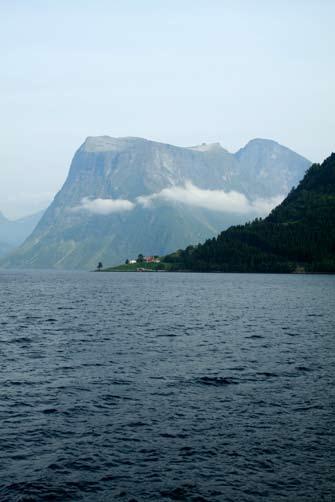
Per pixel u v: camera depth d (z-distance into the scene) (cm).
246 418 3653
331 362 5619
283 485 2672
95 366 5338
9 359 5694
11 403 3978
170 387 4478
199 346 6675
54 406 3912
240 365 5428
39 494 2588
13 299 15762
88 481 2725
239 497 2556
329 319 10094
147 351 6266
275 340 7250
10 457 3003
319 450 3097
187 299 15688
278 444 3188
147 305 13450
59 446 3158
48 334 7775
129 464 2919
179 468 2869
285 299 15512
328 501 2514
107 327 8675
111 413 3756
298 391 4366
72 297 16750
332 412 3797
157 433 3369
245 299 15575
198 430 3419
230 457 3002
